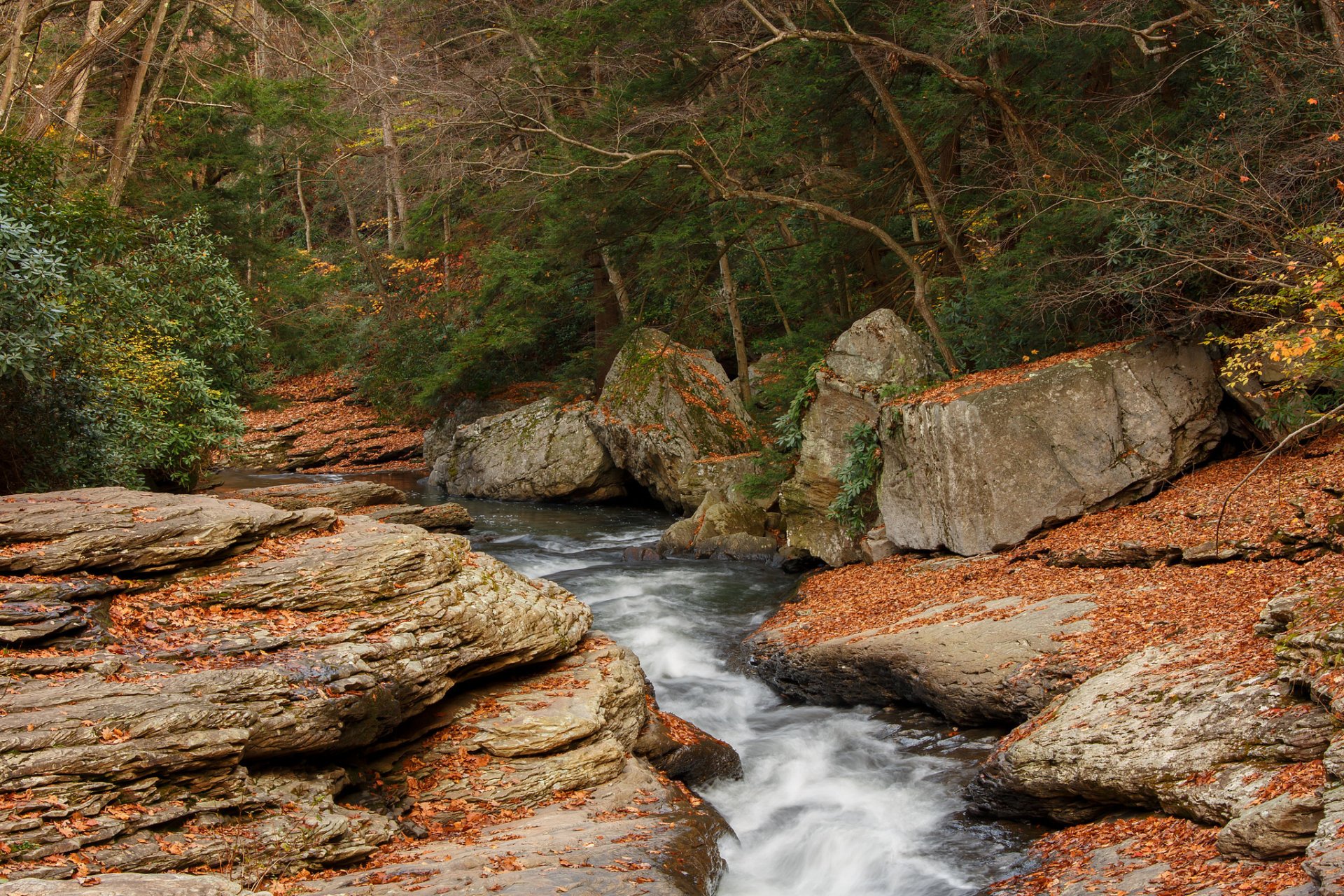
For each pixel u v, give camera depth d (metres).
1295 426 12.70
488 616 9.01
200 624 7.67
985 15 15.55
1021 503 13.48
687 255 21.98
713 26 20.23
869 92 20.77
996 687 9.75
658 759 9.57
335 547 8.90
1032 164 16.66
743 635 14.03
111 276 14.06
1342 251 8.22
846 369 16.66
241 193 30.83
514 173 22.94
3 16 16.42
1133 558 11.67
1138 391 13.85
